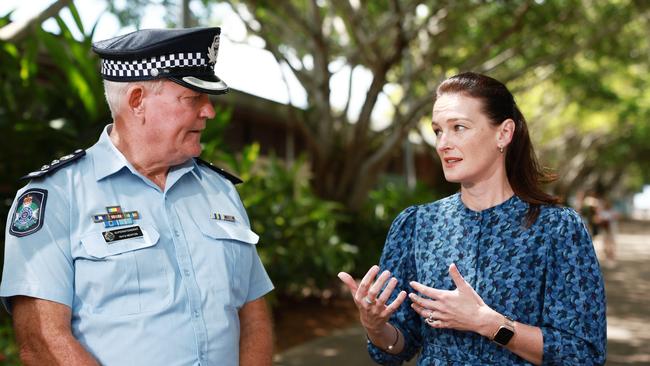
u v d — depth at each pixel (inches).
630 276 566.9
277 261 331.0
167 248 77.9
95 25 207.5
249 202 311.6
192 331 76.3
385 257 92.6
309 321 332.5
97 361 73.0
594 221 705.0
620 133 1635.1
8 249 73.9
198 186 85.1
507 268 82.7
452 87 86.4
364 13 495.8
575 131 1530.5
